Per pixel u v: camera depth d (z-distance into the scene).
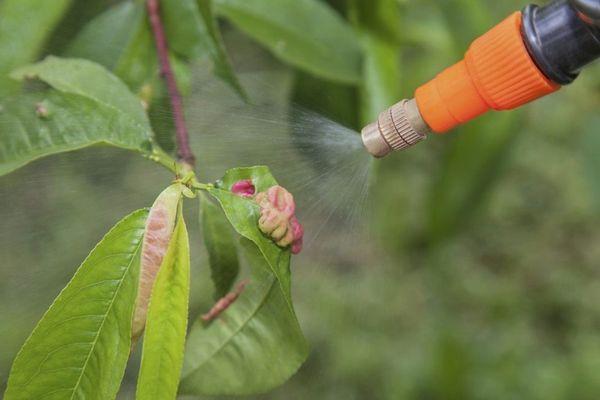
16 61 0.87
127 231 0.76
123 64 0.89
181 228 0.75
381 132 0.81
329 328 1.81
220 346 0.81
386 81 0.99
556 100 2.55
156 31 0.88
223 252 0.81
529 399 2.23
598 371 2.28
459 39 1.05
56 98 0.80
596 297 2.57
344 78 0.95
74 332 0.76
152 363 0.75
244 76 0.99
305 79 0.98
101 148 0.86
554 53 0.78
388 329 2.27
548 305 2.57
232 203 0.77
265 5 0.95
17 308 0.84
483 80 0.79
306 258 0.94
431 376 2.13
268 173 0.78
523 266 2.64
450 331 1.83
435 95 0.80
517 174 2.72
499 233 2.70
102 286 0.76
